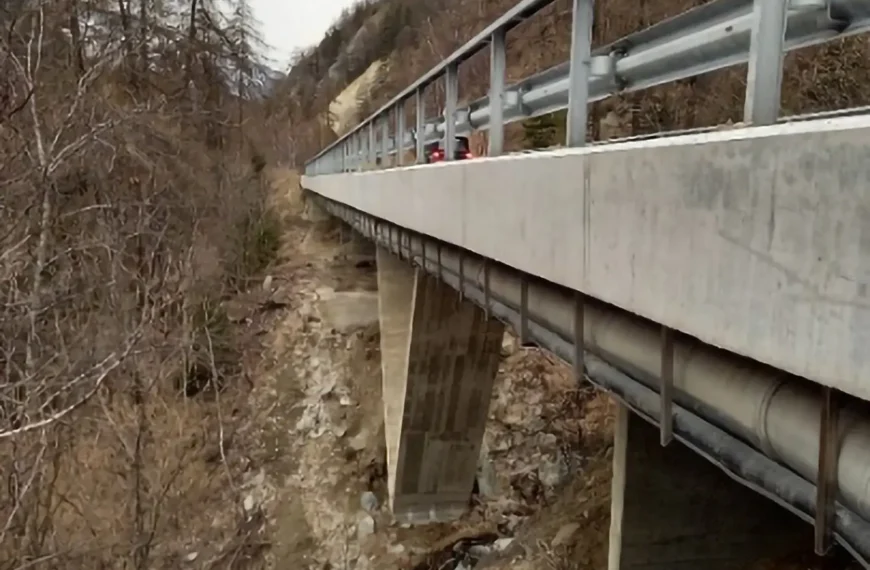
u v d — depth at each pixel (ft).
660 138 10.87
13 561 31.37
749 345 8.18
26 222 38.42
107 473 42.86
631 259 10.70
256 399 73.00
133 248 58.13
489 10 127.44
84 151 45.32
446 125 23.45
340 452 66.39
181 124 96.58
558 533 47.88
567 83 15.60
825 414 8.63
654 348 12.98
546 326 18.56
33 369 33.04
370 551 56.03
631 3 69.62
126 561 37.96
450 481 58.44
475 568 51.62
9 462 33.63
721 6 10.36
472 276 25.00
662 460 20.93
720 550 21.56
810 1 8.90
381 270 67.72
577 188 12.50
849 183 6.75
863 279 6.61
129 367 46.01
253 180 125.80
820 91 55.01
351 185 50.44
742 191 8.21
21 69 36.58
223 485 58.08
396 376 64.90
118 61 70.23
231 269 94.58
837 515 8.70
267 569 53.93
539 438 59.93
